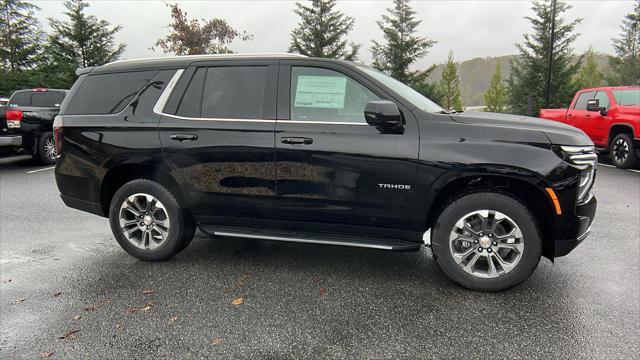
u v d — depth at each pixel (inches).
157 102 151.6
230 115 144.4
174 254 157.8
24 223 213.9
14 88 1237.1
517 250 126.0
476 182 133.0
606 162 427.8
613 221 207.9
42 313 120.6
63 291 134.6
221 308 122.0
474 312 118.2
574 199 122.3
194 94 149.1
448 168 125.6
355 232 139.6
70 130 159.3
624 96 386.3
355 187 133.8
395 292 131.3
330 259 159.2
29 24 1615.4
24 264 158.4
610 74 1542.8
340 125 134.8
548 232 130.0
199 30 1176.2
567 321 112.6
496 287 128.6
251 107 143.3
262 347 102.3
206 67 150.3
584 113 423.2
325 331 109.1
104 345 103.9
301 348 101.7
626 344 101.5
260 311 120.0
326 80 139.6
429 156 126.9
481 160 123.0
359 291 132.2
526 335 106.1
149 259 157.4
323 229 142.1
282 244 176.7
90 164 156.9
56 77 1360.7
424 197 129.4
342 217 137.9
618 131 386.9
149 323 114.0
